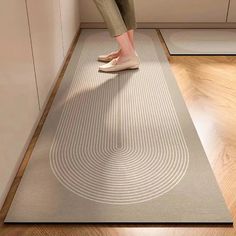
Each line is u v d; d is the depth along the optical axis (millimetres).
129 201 1088
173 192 1128
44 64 1641
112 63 2141
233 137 1455
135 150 1348
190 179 1191
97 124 1529
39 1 1540
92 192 1125
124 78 2023
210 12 3117
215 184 1170
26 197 1104
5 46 1078
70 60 2334
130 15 2109
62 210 1051
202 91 1875
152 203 1080
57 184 1160
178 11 3111
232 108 1695
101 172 1221
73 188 1143
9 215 1032
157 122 1553
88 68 2186
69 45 2484
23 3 1277
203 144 1401
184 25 3174
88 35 2941
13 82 1162
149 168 1244
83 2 3062
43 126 1515
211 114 1637
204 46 2639
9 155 1128
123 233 977
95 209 1055
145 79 2010
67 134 1454
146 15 3127
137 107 1684
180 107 1691
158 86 1920
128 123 1540
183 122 1557
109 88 1889
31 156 1311
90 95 1806
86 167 1247
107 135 1445
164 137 1438
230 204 1093
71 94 1817
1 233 976
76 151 1339
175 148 1365
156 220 1016
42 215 1032
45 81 1668
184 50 2533
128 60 2109
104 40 2791
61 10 2129
